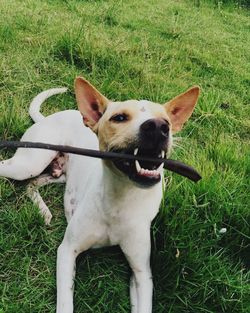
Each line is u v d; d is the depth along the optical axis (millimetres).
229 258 564
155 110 479
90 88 521
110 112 491
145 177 449
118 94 806
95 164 580
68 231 535
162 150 441
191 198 591
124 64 866
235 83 944
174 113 534
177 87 872
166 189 590
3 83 790
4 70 809
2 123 701
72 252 528
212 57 1023
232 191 611
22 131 703
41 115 708
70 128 652
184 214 565
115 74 848
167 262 533
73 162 626
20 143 433
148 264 529
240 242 577
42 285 528
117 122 476
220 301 510
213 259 537
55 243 573
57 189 648
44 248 566
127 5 1222
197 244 552
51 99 788
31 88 796
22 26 957
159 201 544
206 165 639
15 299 512
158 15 1203
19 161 625
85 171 594
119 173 475
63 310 482
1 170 617
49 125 650
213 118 811
